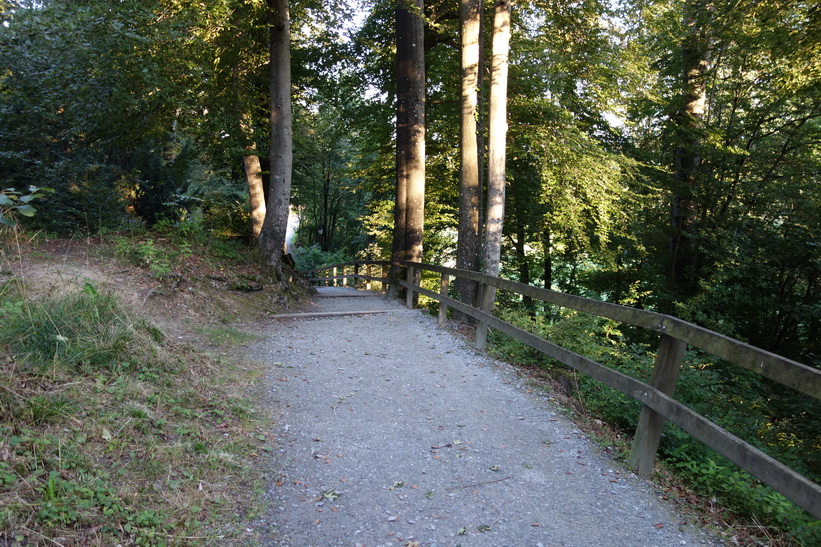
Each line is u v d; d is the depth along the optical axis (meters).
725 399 7.80
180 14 9.22
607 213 13.55
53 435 3.25
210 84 11.86
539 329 7.91
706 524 3.41
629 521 3.39
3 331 4.12
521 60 14.94
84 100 9.86
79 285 6.34
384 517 3.36
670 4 14.26
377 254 26.53
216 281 9.45
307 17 14.14
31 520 2.54
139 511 2.97
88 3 8.67
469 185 10.95
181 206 19.92
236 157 15.22
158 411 4.19
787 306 14.46
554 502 3.60
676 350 3.79
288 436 4.50
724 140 15.54
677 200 16.42
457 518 3.38
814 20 9.28
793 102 14.09
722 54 14.83
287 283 11.50
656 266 16.30
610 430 5.12
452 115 17.41
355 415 5.05
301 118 21.22
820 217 13.45
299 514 3.35
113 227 11.81
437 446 4.43
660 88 15.57
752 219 15.13
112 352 4.61
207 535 2.98
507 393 5.81
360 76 17.67
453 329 9.01
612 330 8.58
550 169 13.74
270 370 6.21
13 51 10.10
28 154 12.02
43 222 11.38
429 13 14.81
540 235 18.31
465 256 10.93
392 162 19.59
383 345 7.89
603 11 12.50
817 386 2.55
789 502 3.56
